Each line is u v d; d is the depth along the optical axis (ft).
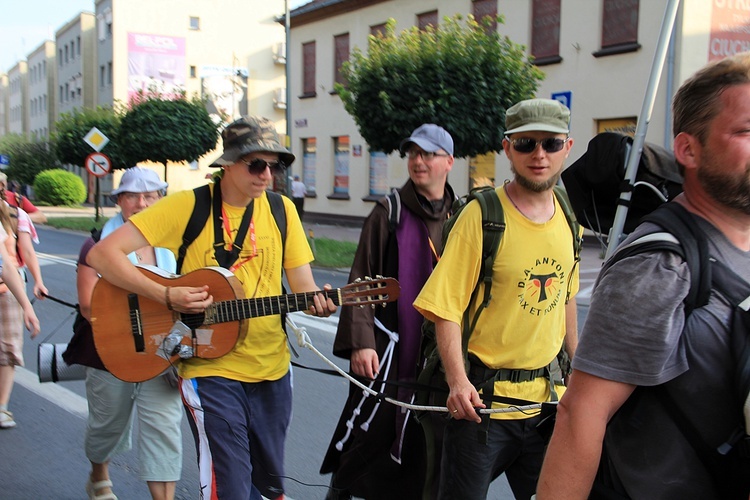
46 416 16.80
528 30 57.11
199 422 8.73
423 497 9.28
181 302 8.72
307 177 87.20
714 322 4.38
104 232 11.09
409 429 9.60
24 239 15.88
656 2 47.85
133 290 8.86
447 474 8.34
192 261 9.15
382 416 9.71
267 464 9.36
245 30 144.15
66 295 33.86
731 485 4.42
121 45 136.98
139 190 11.11
